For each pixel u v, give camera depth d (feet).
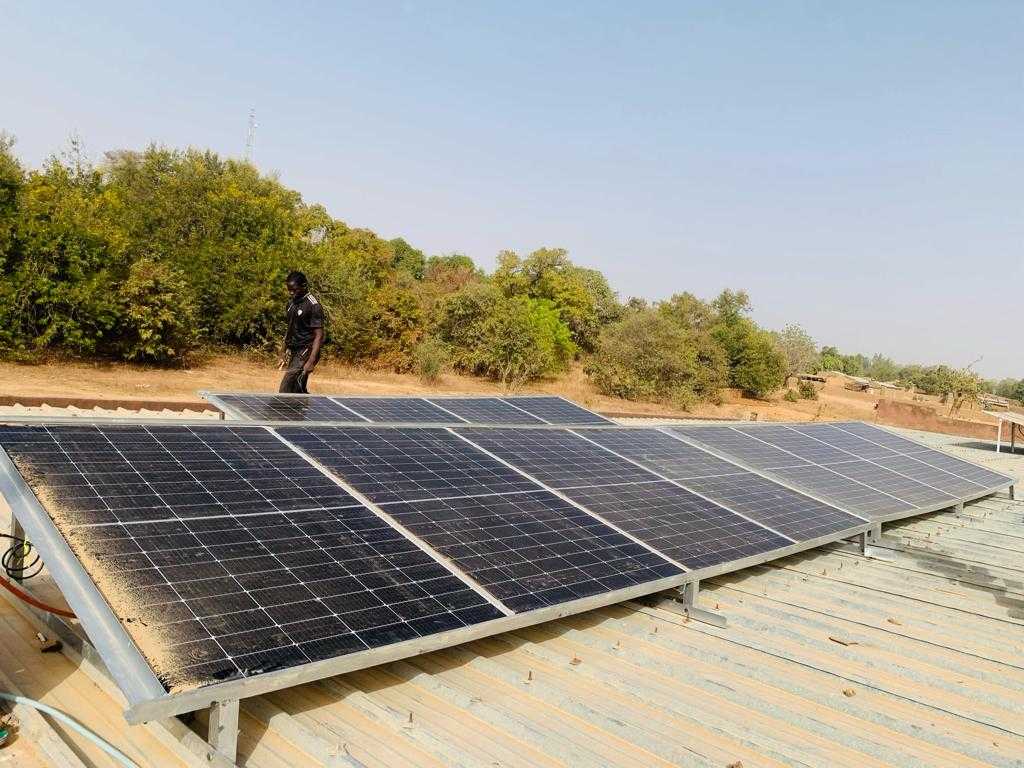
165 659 11.14
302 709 14.69
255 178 149.59
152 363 100.99
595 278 235.81
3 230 84.48
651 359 157.48
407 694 15.80
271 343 117.19
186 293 104.22
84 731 12.93
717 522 26.48
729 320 222.07
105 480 15.48
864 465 45.85
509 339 144.46
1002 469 73.61
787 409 183.52
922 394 269.03
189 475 17.15
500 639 19.30
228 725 12.16
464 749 13.91
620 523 23.56
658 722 16.05
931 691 19.27
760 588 26.37
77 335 89.71
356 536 17.11
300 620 13.33
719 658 19.47
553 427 33.60
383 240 189.78
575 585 18.38
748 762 14.76
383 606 14.71
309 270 123.54
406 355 136.98
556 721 15.49
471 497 21.77
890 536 37.06
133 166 136.15
